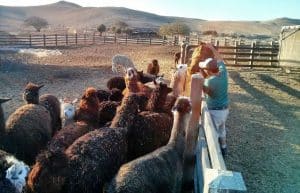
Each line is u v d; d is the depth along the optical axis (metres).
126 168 4.70
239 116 11.47
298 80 18.36
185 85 8.60
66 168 4.46
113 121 6.28
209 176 3.42
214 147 4.44
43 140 6.82
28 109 7.00
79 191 4.73
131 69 8.34
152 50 33.56
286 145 8.98
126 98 6.36
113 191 4.40
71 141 6.00
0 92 13.27
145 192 4.50
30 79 16.38
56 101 8.35
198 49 8.62
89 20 183.12
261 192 6.48
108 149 5.35
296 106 13.26
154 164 4.89
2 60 22.53
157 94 7.10
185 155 5.95
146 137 6.31
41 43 37.81
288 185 6.80
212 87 6.91
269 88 16.33
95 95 6.98
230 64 21.42
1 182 4.51
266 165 7.68
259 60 21.73
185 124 5.60
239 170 7.34
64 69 19.77
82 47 35.94
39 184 4.23
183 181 5.98
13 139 6.32
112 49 34.22
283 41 21.83
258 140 9.25
